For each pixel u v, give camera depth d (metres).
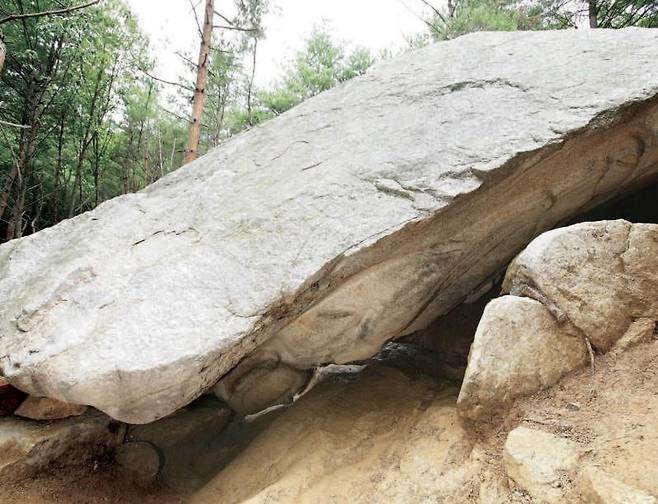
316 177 4.01
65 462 4.00
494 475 2.65
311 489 3.34
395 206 3.53
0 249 4.93
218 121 16.78
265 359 4.34
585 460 2.39
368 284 3.66
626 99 3.55
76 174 12.24
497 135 3.68
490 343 2.98
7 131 10.71
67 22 9.62
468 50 4.78
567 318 3.07
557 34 4.56
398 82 4.72
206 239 3.86
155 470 4.37
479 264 4.20
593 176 3.97
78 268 3.86
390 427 3.76
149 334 3.23
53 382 3.12
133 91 14.36
